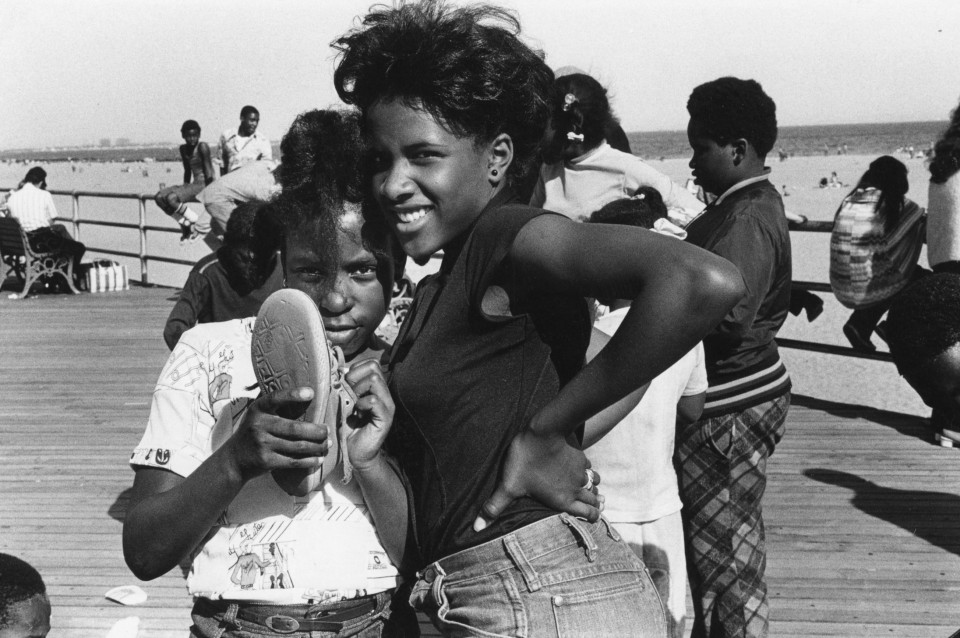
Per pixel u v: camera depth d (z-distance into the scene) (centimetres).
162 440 183
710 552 302
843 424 648
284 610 180
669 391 261
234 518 184
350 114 190
